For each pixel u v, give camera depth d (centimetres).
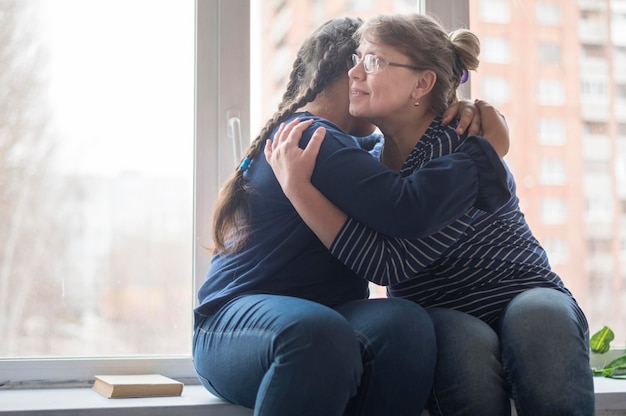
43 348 173
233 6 185
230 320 131
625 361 186
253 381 125
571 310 132
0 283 171
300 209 131
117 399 151
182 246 181
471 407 125
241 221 141
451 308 147
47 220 175
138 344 178
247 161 145
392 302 128
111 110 180
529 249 149
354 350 117
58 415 138
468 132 140
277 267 136
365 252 130
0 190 173
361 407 123
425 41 139
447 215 129
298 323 117
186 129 184
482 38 198
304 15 191
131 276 178
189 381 177
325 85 145
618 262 201
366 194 127
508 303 142
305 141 134
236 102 184
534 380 124
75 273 175
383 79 138
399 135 146
